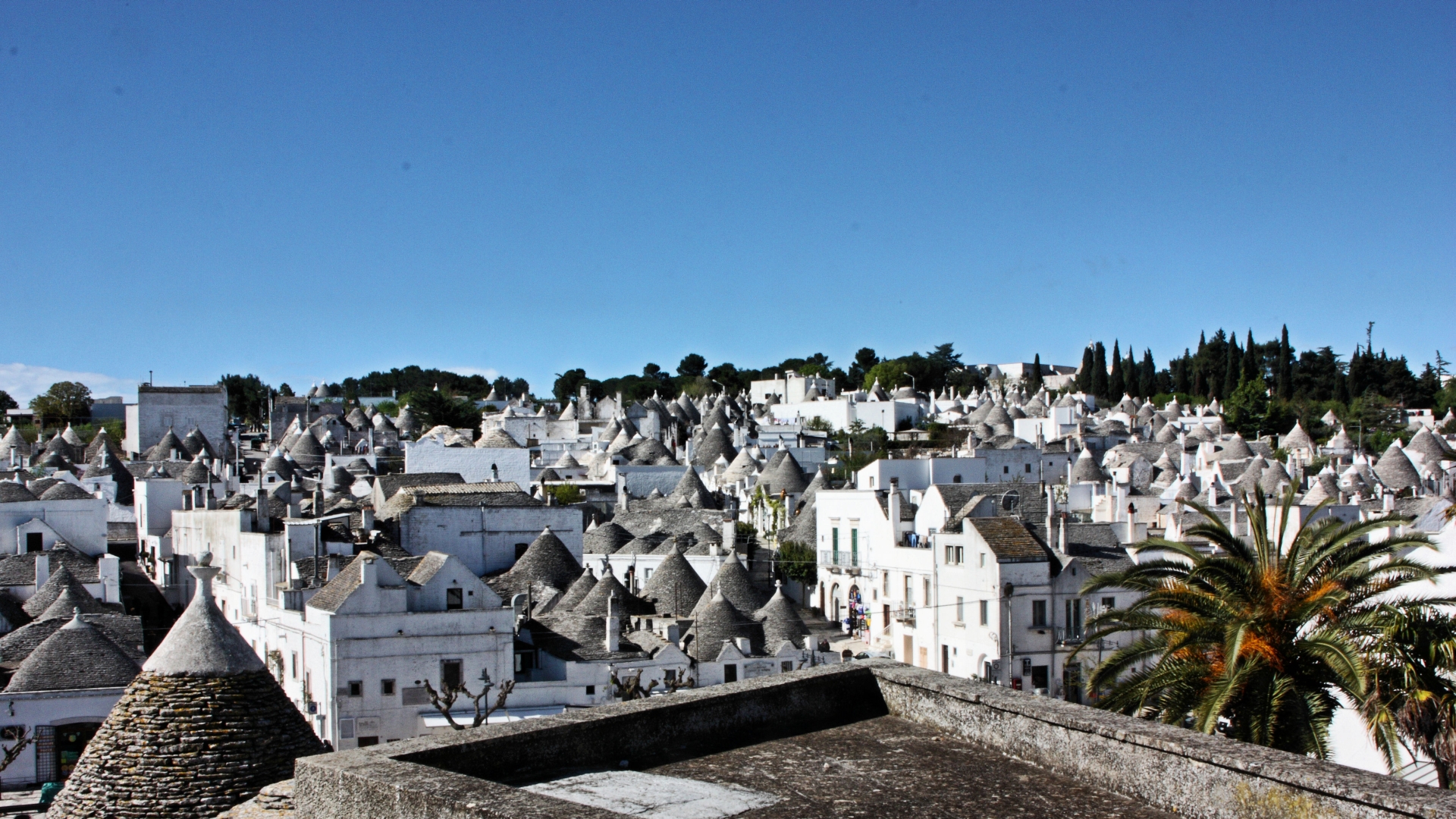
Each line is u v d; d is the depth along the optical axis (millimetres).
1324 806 10766
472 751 12336
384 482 96062
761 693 14664
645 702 13906
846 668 15586
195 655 25297
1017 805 12078
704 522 104500
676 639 63906
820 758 13586
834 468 145625
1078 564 64625
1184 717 27531
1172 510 92438
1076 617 64188
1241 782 11367
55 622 58031
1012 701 13867
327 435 179250
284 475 134875
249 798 24406
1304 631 27906
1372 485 118125
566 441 173375
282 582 63188
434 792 10172
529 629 62156
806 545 94750
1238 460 149125
